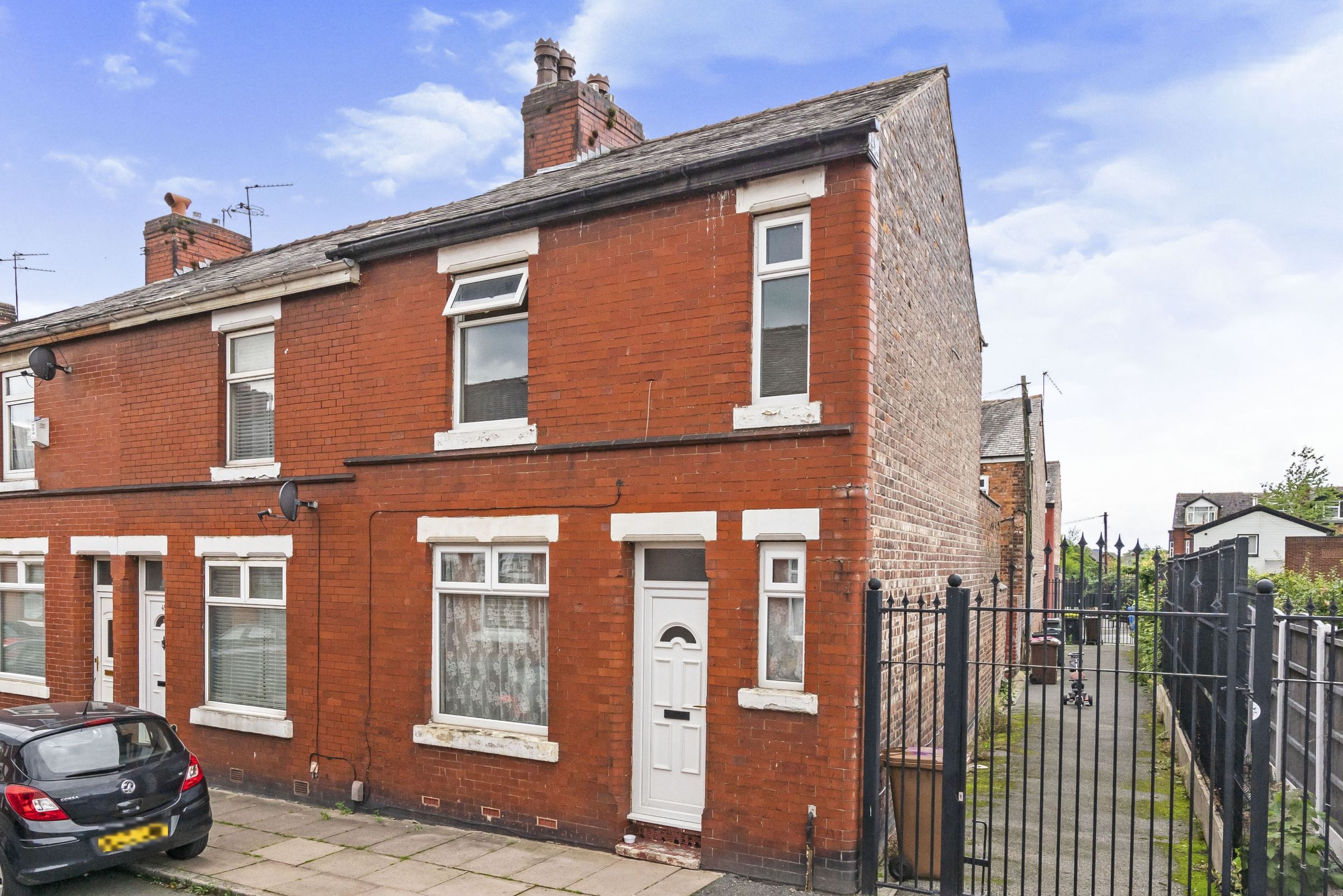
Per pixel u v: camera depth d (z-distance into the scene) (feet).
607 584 26.25
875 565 23.59
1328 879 18.24
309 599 32.58
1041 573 84.99
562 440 27.43
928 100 31.04
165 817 24.23
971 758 35.96
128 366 39.34
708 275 25.34
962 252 39.45
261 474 34.50
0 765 23.32
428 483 30.07
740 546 24.20
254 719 33.47
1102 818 28.02
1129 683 59.98
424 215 39.32
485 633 29.48
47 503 42.14
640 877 23.58
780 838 23.07
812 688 22.89
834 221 23.59
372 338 31.89
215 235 56.75
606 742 25.99
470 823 28.37
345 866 25.00
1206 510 197.57
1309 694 21.20
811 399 23.65
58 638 41.37
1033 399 82.12
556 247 28.04
